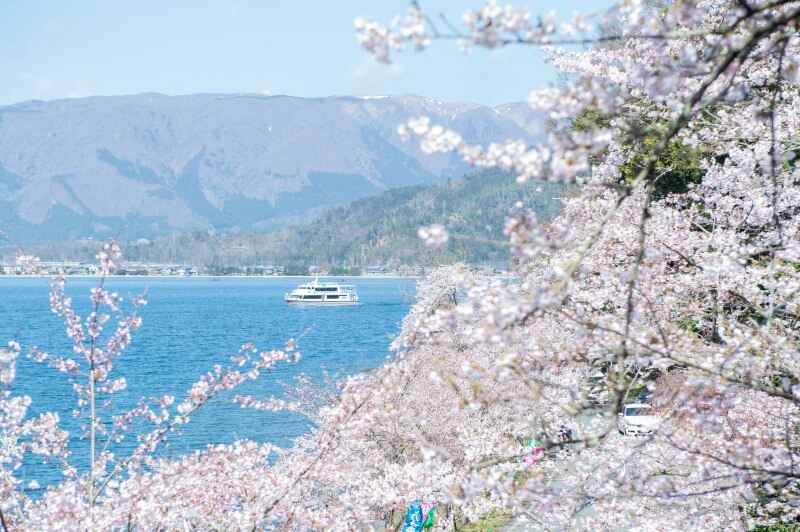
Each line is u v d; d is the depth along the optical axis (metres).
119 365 70.88
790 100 10.31
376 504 13.85
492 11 4.16
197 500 9.98
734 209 11.20
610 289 10.19
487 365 15.16
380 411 10.20
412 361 10.72
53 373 61.78
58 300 9.42
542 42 4.25
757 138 10.78
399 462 17.30
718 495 8.81
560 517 9.75
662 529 9.06
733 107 10.27
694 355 7.43
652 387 7.62
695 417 7.00
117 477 9.86
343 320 130.25
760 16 4.10
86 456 28.81
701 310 10.15
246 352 10.01
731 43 4.28
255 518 9.77
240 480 10.45
